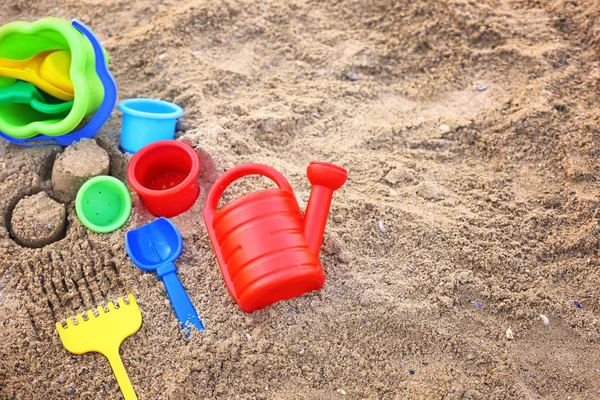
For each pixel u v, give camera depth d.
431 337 1.00
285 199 0.98
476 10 1.33
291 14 1.35
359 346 1.00
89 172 1.07
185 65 1.25
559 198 1.12
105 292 1.03
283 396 0.97
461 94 1.25
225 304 1.02
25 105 1.12
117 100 1.22
